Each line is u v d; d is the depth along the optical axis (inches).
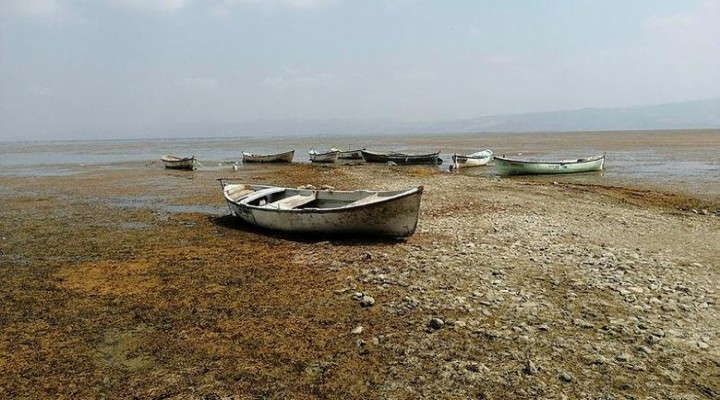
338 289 463.8
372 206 621.3
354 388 299.6
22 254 627.8
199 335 377.4
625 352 335.9
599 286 462.9
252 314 414.3
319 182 1348.4
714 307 416.2
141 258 600.1
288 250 620.4
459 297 431.8
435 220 784.3
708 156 2226.9
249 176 1557.6
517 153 2746.1
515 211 857.5
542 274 500.1
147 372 325.7
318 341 360.5
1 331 394.3
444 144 4352.9
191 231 746.8
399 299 432.1
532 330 368.8
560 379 303.0
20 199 1114.1
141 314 420.8
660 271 512.7
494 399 284.7
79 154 3486.7
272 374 317.7
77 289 489.1
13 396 301.3
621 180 1353.3
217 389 302.7
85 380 317.7
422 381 303.6
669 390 291.6
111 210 951.6
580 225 745.6
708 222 779.4
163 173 1717.5
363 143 5029.5
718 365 319.9
